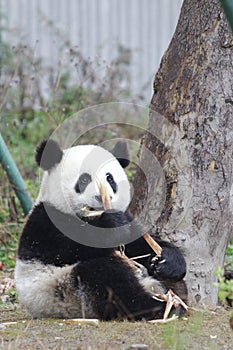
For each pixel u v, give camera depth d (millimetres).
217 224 11742
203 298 11781
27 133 22359
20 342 9625
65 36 26219
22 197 15625
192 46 11805
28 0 28312
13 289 12812
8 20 27266
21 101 22703
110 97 19906
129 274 10555
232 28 8992
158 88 12211
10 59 23031
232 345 9539
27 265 10867
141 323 10367
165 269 10820
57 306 10750
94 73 22297
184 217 11672
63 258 10742
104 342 9500
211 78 11648
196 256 11727
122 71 23938
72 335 9859
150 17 28531
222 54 11648
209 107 11633
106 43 26594
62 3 28500
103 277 10484
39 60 24031
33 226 10898
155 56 27750
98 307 10523
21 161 19750
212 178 11664
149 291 10688
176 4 28125
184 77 11781
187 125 11672
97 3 28422
